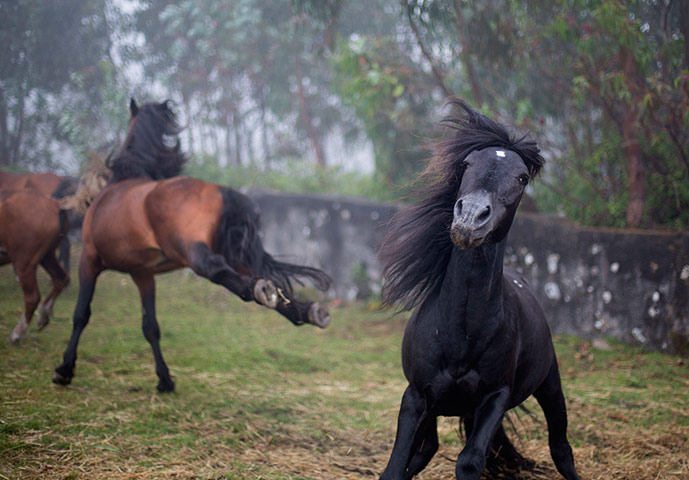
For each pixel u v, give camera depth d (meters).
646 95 6.74
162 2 12.61
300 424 4.81
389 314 9.08
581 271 7.61
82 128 11.66
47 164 12.56
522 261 8.40
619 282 7.20
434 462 4.20
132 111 5.96
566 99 9.80
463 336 2.93
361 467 4.08
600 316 7.40
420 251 3.18
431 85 9.82
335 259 10.21
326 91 14.53
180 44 11.95
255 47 12.70
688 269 6.58
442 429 4.82
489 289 2.89
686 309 6.59
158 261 5.18
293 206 10.80
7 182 8.41
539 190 9.65
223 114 13.55
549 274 8.02
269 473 3.85
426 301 3.17
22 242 6.34
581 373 6.27
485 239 2.76
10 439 3.95
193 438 4.30
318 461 4.13
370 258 9.78
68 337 7.00
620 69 7.67
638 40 6.91
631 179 7.73
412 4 8.28
